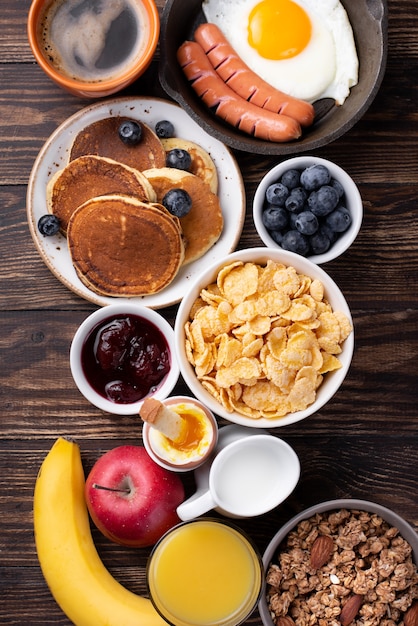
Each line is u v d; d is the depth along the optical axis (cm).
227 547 82
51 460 85
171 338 84
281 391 80
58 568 84
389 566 83
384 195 89
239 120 85
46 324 88
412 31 88
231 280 81
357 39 86
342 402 89
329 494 89
